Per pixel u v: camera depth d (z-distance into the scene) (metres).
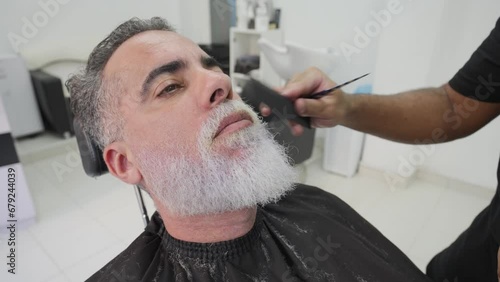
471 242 0.89
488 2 1.75
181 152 0.60
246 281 0.66
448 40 1.92
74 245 1.74
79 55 2.81
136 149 0.64
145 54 0.62
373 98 0.90
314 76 0.87
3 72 2.46
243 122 0.62
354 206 2.04
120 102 0.64
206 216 0.66
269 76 2.50
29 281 1.51
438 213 1.97
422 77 1.92
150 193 0.70
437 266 1.01
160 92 0.61
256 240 0.73
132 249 0.72
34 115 2.69
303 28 2.58
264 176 0.62
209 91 0.59
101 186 2.28
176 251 0.70
